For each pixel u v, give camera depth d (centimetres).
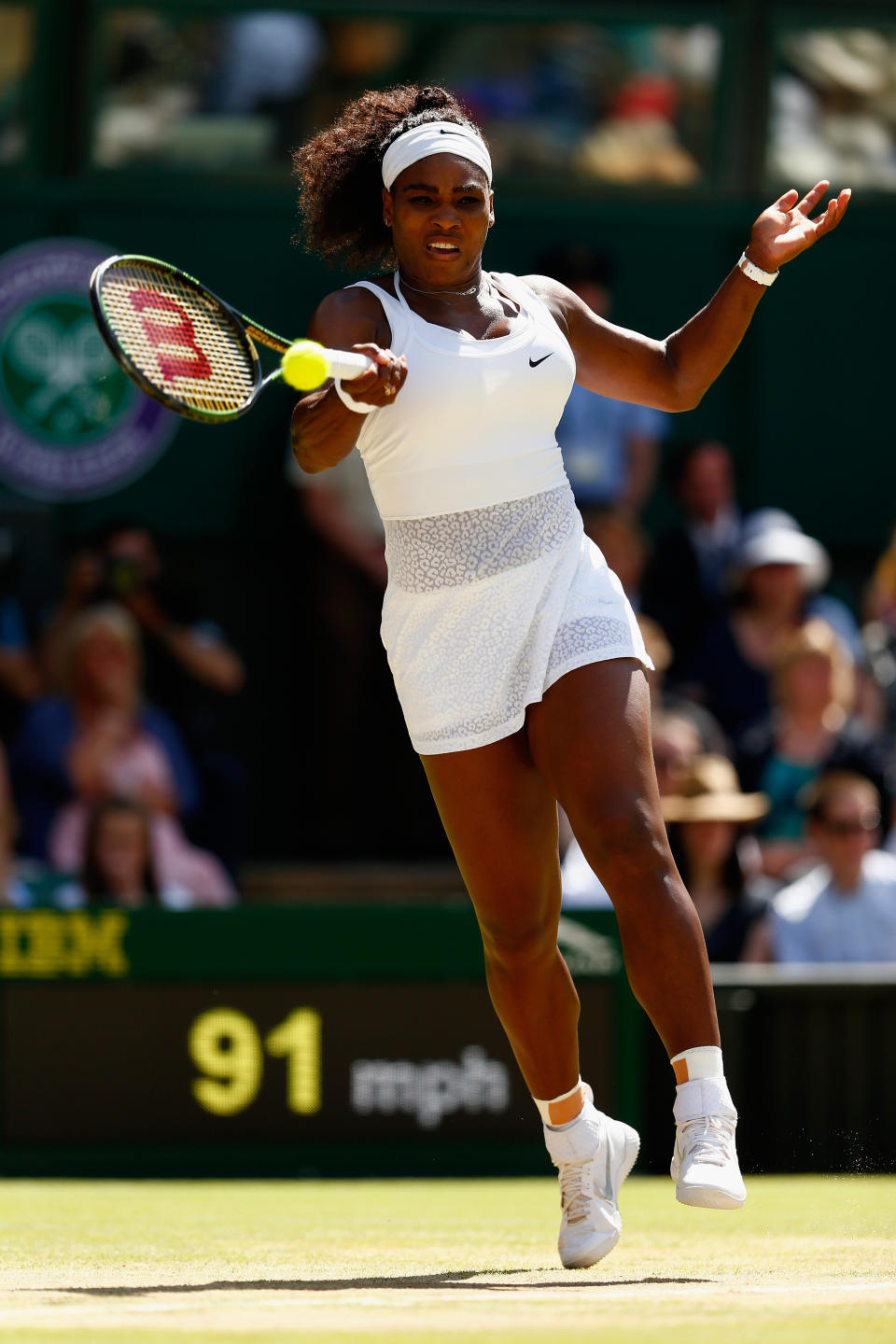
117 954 1958
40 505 3422
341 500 3206
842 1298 995
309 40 3459
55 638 2980
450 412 1120
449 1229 1454
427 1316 927
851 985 2042
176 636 3052
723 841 2309
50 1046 1950
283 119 3509
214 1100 1959
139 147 3497
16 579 3212
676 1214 1562
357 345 1070
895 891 2316
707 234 3700
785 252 1195
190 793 2950
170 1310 955
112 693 2828
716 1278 1120
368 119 1222
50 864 2758
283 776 3441
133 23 3419
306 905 1972
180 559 3475
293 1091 1964
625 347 1234
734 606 3019
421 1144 1970
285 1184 1897
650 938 1065
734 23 3544
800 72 3625
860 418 3778
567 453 3191
